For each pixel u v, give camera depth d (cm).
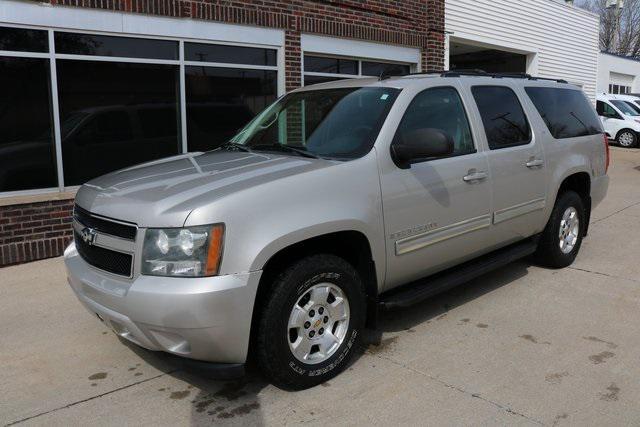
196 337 307
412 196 398
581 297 515
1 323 473
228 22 819
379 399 345
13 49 646
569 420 320
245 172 358
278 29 885
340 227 352
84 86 702
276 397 350
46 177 685
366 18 1028
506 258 503
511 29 1525
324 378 363
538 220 540
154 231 312
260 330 332
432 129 380
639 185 1195
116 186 369
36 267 632
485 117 480
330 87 474
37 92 669
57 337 445
